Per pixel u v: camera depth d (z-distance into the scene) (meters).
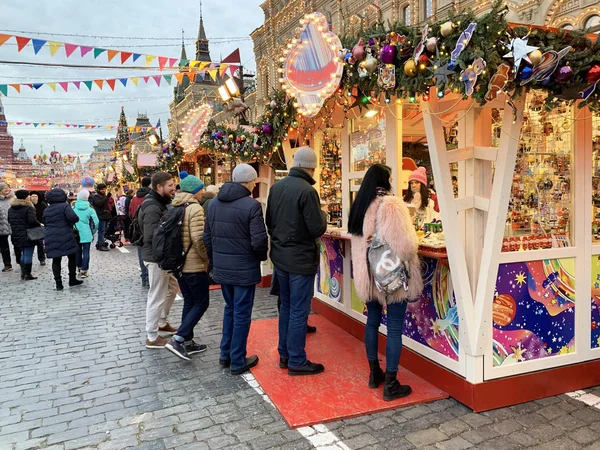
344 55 2.97
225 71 7.68
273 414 3.00
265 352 4.10
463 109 3.01
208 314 5.49
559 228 3.20
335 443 2.62
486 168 2.98
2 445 2.68
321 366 3.63
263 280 6.87
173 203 3.99
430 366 3.35
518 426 2.76
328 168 5.16
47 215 6.98
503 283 2.99
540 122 3.09
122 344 4.49
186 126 9.02
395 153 3.66
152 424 2.90
